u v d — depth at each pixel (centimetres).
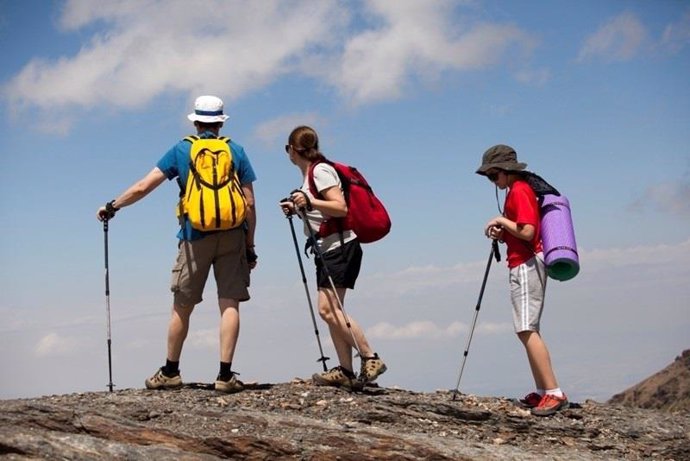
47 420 682
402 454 707
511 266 863
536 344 855
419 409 829
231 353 844
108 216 871
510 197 859
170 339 852
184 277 842
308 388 866
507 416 828
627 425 845
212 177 829
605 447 802
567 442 806
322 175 860
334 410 805
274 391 853
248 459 694
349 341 862
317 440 714
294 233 902
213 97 866
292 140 877
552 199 867
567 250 844
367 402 830
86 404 759
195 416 745
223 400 812
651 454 800
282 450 696
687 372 8531
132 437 693
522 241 857
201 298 854
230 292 850
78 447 638
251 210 870
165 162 851
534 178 889
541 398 875
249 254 889
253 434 714
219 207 820
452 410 827
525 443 798
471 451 722
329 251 867
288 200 884
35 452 623
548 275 867
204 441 695
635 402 8756
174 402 784
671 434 830
